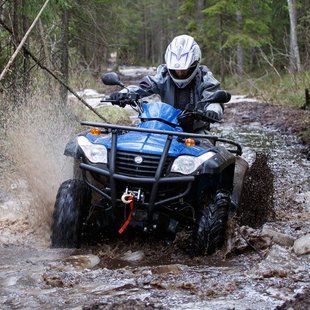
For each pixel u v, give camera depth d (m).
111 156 7.16
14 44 14.04
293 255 6.72
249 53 56.97
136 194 7.05
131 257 7.20
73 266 6.55
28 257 6.98
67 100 18.17
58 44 19.86
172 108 7.96
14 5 14.32
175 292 5.52
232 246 7.10
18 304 5.29
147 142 7.34
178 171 7.11
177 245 7.55
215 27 47.88
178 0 86.06
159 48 102.88
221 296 5.38
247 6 44.91
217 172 7.16
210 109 7.94
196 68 8.29
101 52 31.23
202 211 7.26
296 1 44.62
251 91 39.91
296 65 39.34
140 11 87.50
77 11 21.11
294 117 24.70
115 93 8.14
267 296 5.36
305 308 4.94
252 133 21.33
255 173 9.17
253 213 8.85
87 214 7.50
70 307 5.18
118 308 5.07
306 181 12.42
